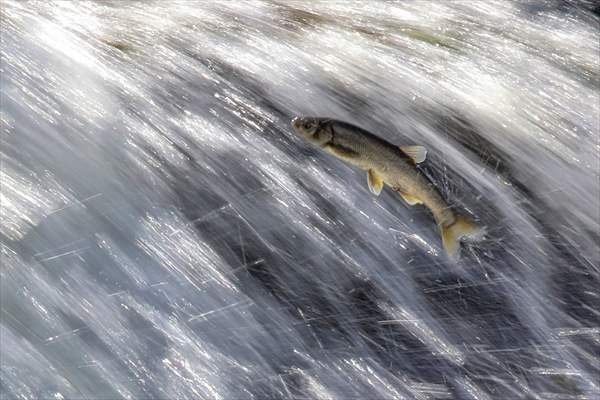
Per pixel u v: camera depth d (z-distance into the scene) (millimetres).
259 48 11453
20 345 7289
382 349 8070
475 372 8023
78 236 8328
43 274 7891
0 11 11469
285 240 8812
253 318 8078
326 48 11656
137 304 7906
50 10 11883
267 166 9484
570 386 8016
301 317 8203
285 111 10320
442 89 11195
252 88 10586
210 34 11727
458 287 8688
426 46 12281
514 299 8719
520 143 10562
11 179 8695
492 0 14320
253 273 8477
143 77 10531
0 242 8023
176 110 10078
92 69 10523
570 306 8812
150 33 11602
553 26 13805
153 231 8602
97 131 9555
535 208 9789
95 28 11531
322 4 13289
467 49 12398
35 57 10516
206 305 8086
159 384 7340
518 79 11844
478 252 9023
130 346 7551
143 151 9445
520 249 9234
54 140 9305
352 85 10953
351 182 9289
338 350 7988
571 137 10867
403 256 8812
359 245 8852
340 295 8445
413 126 10547
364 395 7684
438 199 6633
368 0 13672
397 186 6500
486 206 9641
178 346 7656
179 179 9234
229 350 7750
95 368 7324
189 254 8477
